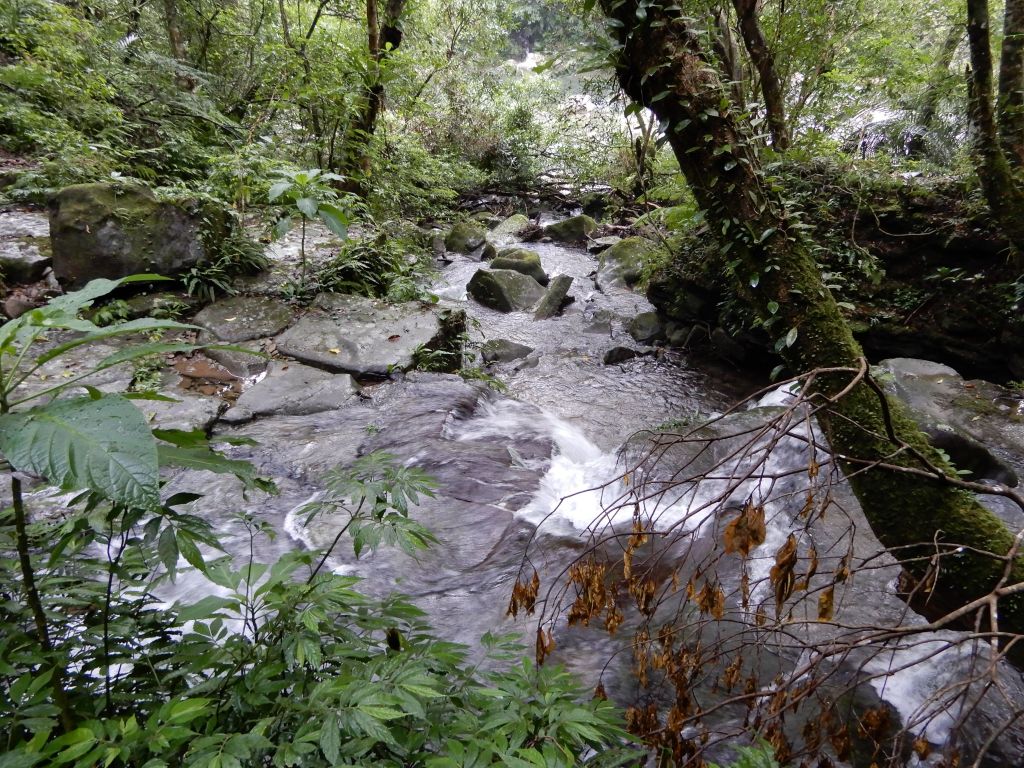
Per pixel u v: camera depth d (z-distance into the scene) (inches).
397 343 212.1
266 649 58.1
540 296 339.9
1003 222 178.9
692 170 96.0
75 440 35.4
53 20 322.3
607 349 283.0
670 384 250.1
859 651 103.2
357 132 323.3
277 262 252.4
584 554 65.3
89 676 56.9
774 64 271.9
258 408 175.5
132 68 352.2
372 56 321.4
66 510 120.5
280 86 333.7
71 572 65.9
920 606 88.4
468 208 590.6
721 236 96.5
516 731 51.6
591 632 108.5
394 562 122.6
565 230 479.2
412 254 364.2
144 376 178.9
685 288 274.1
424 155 446.3
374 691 47.3
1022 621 78.4
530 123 650.8
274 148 316.2
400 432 166.2
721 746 85.1
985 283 216.8
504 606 114.8
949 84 280.1
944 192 227.3
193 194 233.8
